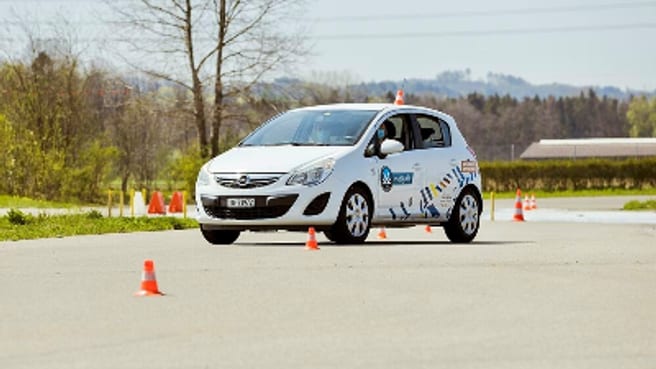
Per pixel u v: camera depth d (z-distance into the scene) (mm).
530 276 21484
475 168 33281
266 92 96438
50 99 88500
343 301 17938
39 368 12438
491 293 18922
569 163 127188
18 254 26719
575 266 23469
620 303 17781
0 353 13391
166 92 97938
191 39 95875
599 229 42844
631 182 127750
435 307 17281
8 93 88500
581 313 16688
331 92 147125
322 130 30156
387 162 29984
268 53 94938
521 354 13320
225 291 19172
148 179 104812
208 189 28797
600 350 13609
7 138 85625
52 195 85625
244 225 28375
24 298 18281
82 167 88938
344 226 28703
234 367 12500
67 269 22859
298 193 28000
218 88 95375
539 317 16281
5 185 85688
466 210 32750
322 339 14375
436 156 31797
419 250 27109
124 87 95938
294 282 20406
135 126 104875
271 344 14000
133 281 20656
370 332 14953
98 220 41781
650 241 31734
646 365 12695
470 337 14539
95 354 13312
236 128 97750
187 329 15195
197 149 94562
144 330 15109
